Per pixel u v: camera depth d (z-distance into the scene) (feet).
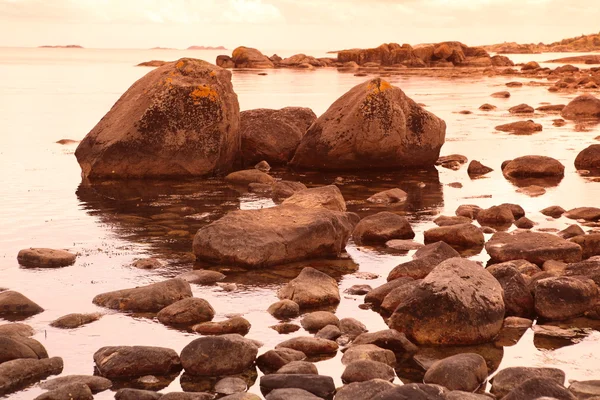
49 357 23.27
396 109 59.00
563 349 24.66
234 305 28.60
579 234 37.32
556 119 97.60
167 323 26.63
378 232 38.45
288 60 311.68
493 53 618.85
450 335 24.97
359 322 26.32
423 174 58.39
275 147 62.34
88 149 55.77
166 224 41.14
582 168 60.64
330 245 35.42
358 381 21.65
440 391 19.17
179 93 55.52
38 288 30.25
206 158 56.18
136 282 31.14
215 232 34.45
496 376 21.59
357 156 59.26
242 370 22.68
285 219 35.86
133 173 55.16
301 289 29.01
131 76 211.00
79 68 270.46
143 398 20.16
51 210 44.39
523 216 43.27
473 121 95.76
